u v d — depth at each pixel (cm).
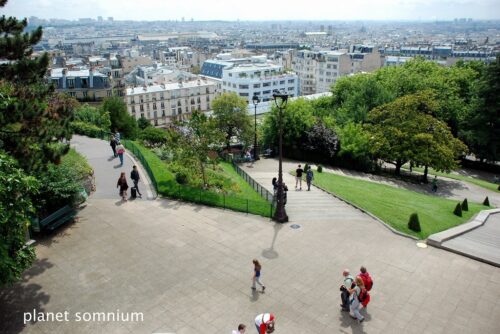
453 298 1802
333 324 1627
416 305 1750
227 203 2694
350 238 2336
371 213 2677
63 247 2141
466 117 5872
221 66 18100
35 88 2289
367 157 5025
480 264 2083
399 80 6388
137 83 17025
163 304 1725
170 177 3091
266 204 2642
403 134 4603
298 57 18875
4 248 1455
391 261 2097
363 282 1655
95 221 2436
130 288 1825
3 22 2091
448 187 4725
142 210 2616
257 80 14600
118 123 5847
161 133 5012
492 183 5406
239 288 1844
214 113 5591
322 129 4972
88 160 3641
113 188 2959
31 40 2109
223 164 4272
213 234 2342
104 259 2044
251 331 1572
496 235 2509
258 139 5631
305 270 1998
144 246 2180
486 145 5722
